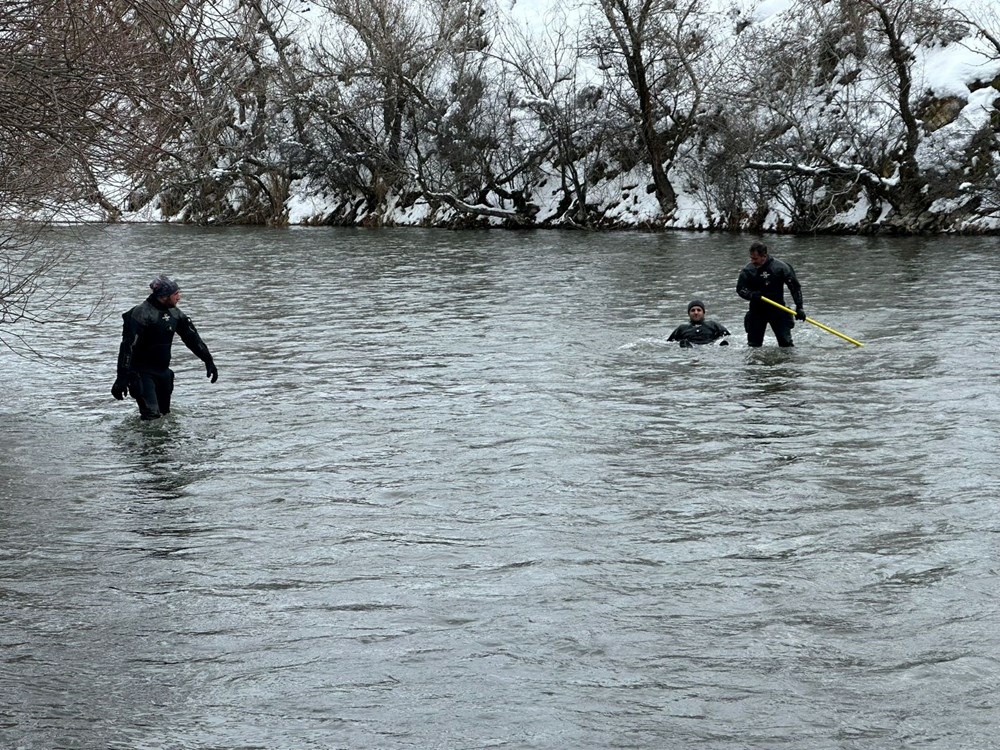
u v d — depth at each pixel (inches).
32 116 392.8
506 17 2346.2
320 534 355.3
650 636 273.0
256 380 611.5
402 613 289.6
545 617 285.4
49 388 599.5
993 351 652.1
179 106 423.8
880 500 378.6
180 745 224.1
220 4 418.6
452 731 228.7
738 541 341.4
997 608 286.0
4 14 380.8
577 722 231.6
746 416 506.3
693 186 1904.5
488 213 2044.8
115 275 1230.3
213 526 365.1
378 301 967.6
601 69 2119.8
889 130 1647.4
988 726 227.8
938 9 1636.3
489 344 720.3
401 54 2054.6
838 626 277.6
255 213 2319.1
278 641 273.4
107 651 268.8
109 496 400.2
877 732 226.1
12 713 237.1
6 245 544.4
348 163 2199.8
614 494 392.5
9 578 319.0
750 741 223.3
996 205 1574.8
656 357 661.9
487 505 383.6
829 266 1187.3
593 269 1223.5
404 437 479.5
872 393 548.7
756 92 1745.8
